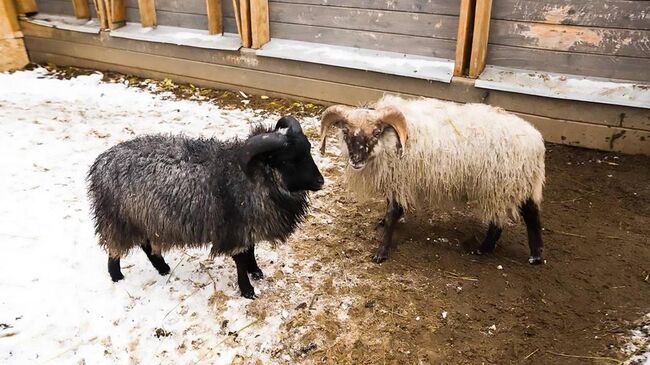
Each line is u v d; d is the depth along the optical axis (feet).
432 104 13.52
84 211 15.55
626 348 10.87
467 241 14.66
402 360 10.84
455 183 12.76
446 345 11.18
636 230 14.78
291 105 23.62
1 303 12.02
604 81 18.34
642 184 16.84
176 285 12.89
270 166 10.84
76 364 10.73
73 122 21.99
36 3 30.12
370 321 11.82
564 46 18.57
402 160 12.57
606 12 17.44
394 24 21.16
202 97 25.09
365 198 13.93
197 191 10.92
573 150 18.92
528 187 12.59
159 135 12.07
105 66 28.53
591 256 13.79
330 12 22.31
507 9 18.86
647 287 12.61
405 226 15.31
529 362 10.74
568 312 11.96
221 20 25.14
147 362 10.83
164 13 26.50
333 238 14.79
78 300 12.25
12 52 29.53
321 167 18.45
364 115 12.14
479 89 19.52
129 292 12.58
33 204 15.79
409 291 12.69
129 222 11.32
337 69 22.15
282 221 11.57
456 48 19.75
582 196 16.48
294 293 12.66
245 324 11.75
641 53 17.53
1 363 10.64
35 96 25.21
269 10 23.63
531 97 18.80
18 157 18.60
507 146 12.16
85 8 28.63
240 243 11.28
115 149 11.50
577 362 10.66
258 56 23.73
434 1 19.89
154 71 27.07
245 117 22.66
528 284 12.85
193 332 11.53
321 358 10.92
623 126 18.01
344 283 12.99
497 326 11.64
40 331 11.37
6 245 13.91
